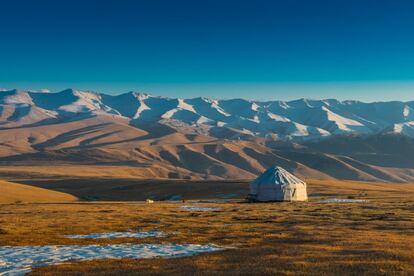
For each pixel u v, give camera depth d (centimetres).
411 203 8681
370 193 13888
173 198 15900
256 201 10844
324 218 5616
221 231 4169
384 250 2759
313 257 2559
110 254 2900
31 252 3006
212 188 16950
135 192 18125
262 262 2444
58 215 6253
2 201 11544
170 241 3497
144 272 2280
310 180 19225
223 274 2158
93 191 19338
